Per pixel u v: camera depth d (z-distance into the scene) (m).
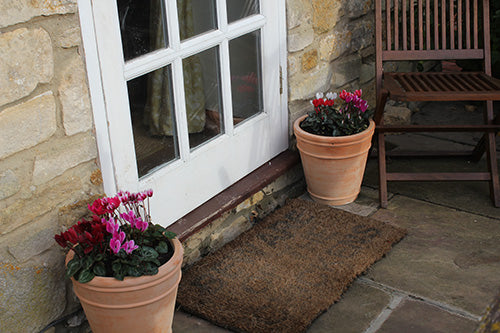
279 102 3.17
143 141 2.46
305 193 3.38
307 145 3.04
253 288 2.55
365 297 2.52
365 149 3.06
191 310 2.44
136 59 2.34
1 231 1.96
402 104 4.20
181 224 2.64
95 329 2.14
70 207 2.16
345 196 3.18
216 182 2.86
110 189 2.31
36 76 1.95
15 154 1.95
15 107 1.91
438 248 2.82
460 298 2.49
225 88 2.79
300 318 2.36
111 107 2.25
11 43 1.86
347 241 2.86
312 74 3.30
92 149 2.20
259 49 2.97
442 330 2.32
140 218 2.08
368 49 3.71
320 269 2.66
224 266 2.69
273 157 3.25
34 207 2.04
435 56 3.33
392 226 2.97
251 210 3.05
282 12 3.00
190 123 2.67
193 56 2.61
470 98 2.78
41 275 2.11
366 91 3.82
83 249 2.05
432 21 4.20
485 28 3.27
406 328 2.33
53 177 2.08
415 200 3.23
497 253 2.76
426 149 3.78
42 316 2.16
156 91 2.46
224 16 2.68
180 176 2.64
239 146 2.96
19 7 1.86
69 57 2.04
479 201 3.19
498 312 2.40
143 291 2.01
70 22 2.02
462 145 3.81
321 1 3.20
